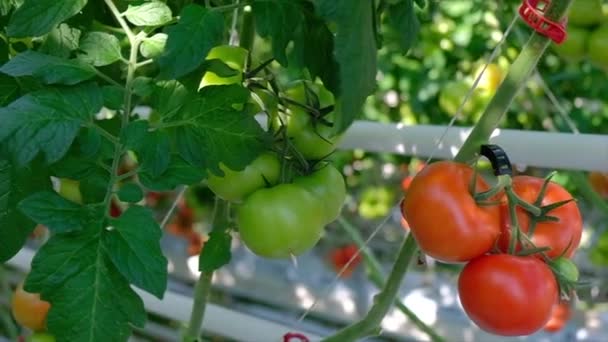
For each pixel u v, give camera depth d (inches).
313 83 34.9
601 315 85.7
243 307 105.1
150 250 27.3
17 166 27.4
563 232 31.7
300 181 34.6
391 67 84.4
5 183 30.9
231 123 29.9
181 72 28.5
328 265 104.3
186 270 97.5
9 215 31.0
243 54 34.0
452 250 31.1
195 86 30.2
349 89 24.9
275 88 33.9
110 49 30.5
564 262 31.6
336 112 25.6
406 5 31.8
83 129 28.8
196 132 29.8
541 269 30.9
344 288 96.8
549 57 82.8
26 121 27.7
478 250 31.1
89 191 29.8
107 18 35.6
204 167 29.8
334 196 35.1
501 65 64.0
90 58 30.2
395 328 77.3
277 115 33.9
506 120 73.8
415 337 76.4
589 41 46.1
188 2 35.5
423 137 43.8
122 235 27.3
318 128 34.1
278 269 104.6
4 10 32.3
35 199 27.4
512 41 63.5
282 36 30.5
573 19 45.9
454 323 77.0
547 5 32.9
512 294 30.4
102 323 27.1
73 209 27.6
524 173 78.0
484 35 78.7
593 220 94.6
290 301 100.9
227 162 30.0
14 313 41.6
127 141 29.0
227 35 38.2
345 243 105.8
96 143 28.8
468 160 32.7
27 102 28.0
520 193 32.0
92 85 29.1
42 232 62.7
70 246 27.2
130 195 28.7
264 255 33.8
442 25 80.7
